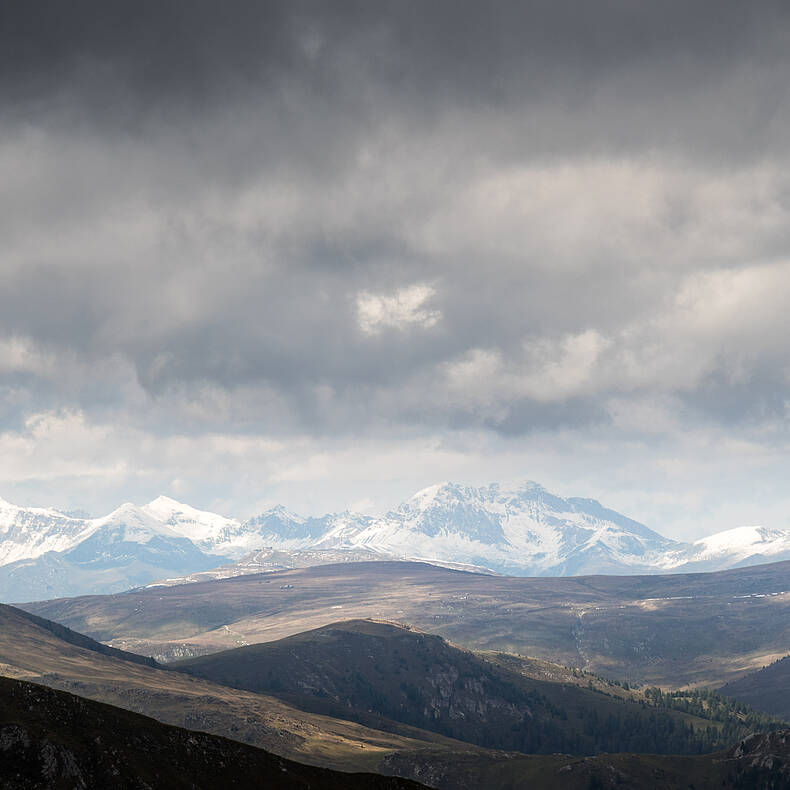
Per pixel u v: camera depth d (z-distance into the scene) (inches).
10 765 7534.5
